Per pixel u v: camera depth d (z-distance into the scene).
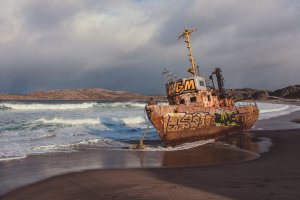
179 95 19.44
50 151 15.35
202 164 12.14
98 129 24.08
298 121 29.80
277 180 9.34
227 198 7.61
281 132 21.53
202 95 19.36
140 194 8.14
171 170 11.20
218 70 22.75
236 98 25.48
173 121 16.58
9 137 19.50
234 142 17.94
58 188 9.14
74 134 21.36
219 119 19.72
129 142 18.55
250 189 8.38
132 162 12.82
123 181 9.60
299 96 113.25
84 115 32.88
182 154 14.50
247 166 11.51
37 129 23.14
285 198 7.56
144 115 33.03
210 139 19.22
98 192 8.52
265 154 13.92
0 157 13.75
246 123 23.23
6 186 9.46
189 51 20.53
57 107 45.94
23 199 8.32
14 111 38.28
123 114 34.31
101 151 15.45
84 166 12.10
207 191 8.25
